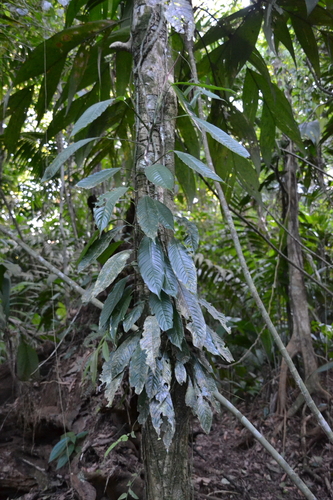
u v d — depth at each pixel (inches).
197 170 52.6
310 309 151.6
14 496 93.0
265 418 129.6
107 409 85.4
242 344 143.9
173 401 60.6
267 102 115.0
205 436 124.6
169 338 55.7
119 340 68.2
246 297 168.7
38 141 138.1
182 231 160.7
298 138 118.4
